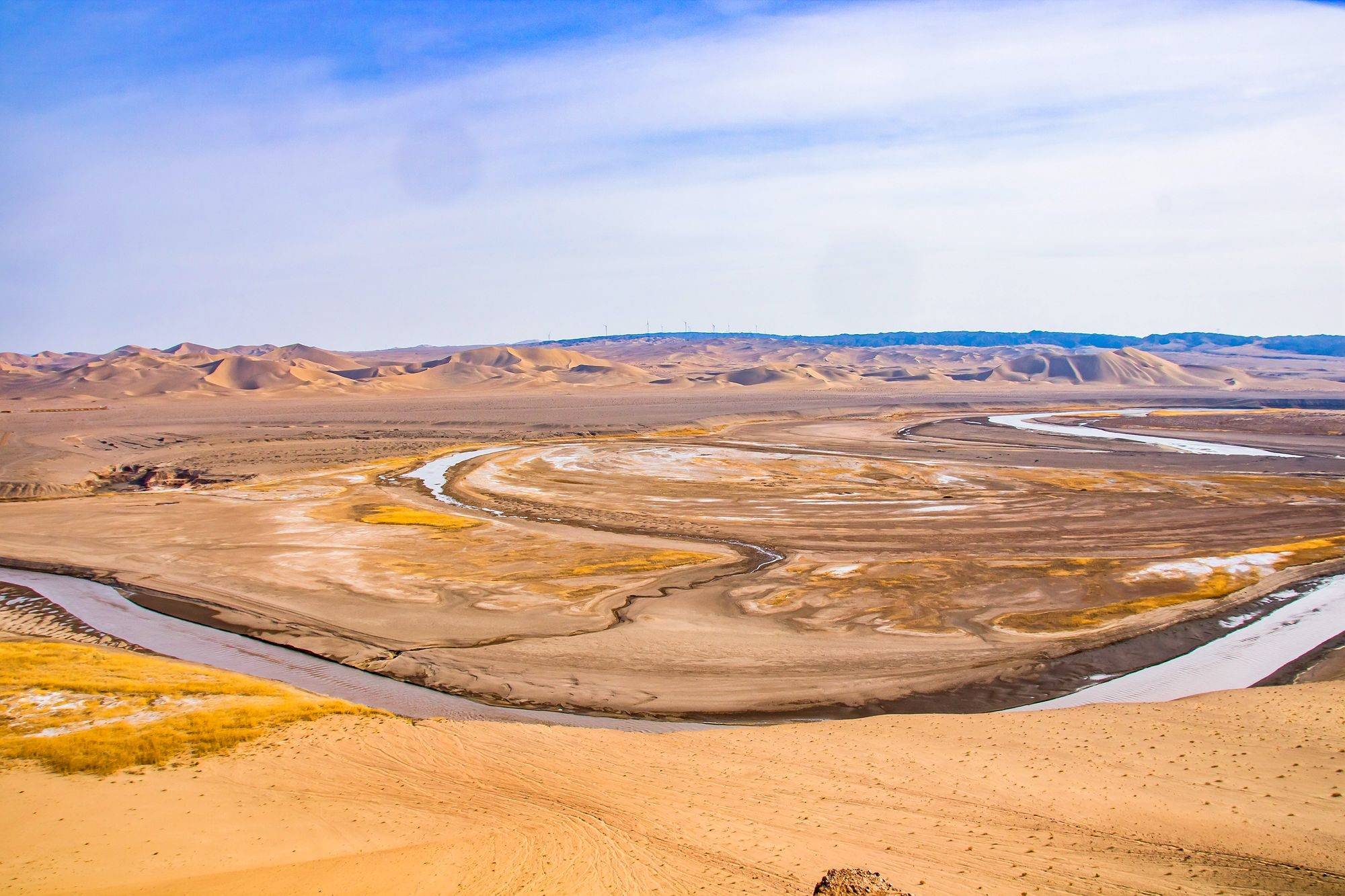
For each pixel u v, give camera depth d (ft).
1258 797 54.95
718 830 51.85
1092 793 57.06
